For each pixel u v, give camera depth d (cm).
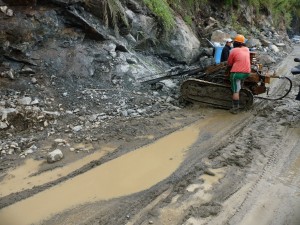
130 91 710
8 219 339
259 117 646
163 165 449
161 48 943
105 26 798
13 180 404
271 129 585
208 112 667
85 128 546
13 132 510
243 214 349
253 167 448
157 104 677
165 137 536
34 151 472
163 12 921
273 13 2342
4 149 466
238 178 420
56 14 703
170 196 379
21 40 645
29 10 666
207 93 688
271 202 371
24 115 533
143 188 396
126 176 421
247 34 1579
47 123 546
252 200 373
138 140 521
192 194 383
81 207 360
